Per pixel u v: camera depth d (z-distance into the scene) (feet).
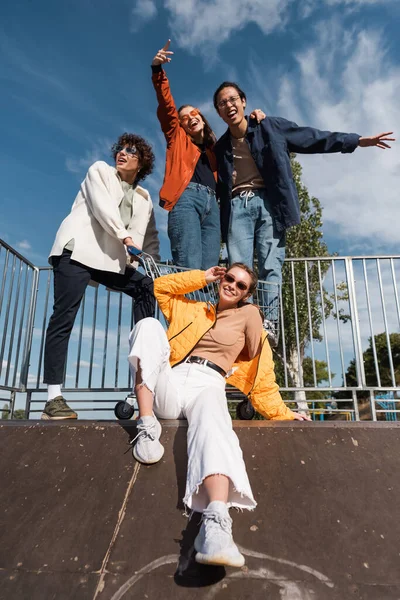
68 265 10.27
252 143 13.05
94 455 6.96
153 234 12.48
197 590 4.38
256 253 13.39
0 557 4.89
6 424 8.12
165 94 12.52
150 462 6.60
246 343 8.50
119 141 11.43
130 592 4.36
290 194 12.67
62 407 9.53
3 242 13.91
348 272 15.74
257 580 4.51
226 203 13.53
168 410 7.37
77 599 4.28
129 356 6.97
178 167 12.72
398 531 5.33
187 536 5.16
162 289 8.93
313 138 12.77
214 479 5.05
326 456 6.97
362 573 4.64
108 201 10.42
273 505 5.79
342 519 5.53
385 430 7.78
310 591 4.38
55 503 5.86
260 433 7.66
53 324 10.03
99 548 4.99
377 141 12.37
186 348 8.06
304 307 17.31
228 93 12.82
